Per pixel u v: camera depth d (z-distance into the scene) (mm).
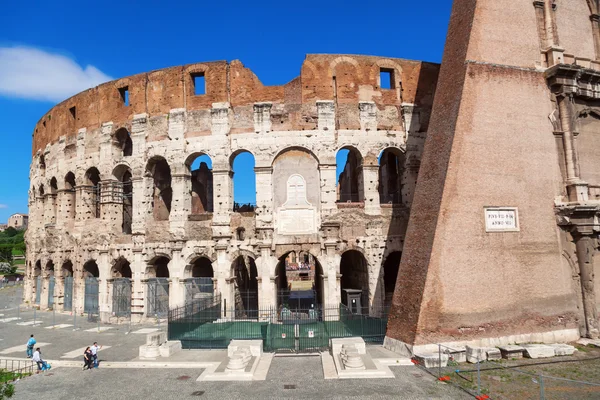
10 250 136500
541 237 30047
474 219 28531
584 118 34094
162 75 44875
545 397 19844
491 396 20047
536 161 30844
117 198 47000
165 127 43969
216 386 22516
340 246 41094
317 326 33594
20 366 28172
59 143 52906
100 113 48312
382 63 43875
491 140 29781
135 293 43438
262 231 41031
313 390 21438
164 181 49969
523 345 27422
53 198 55781
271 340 29734
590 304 30109
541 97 31891
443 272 27375
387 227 41719
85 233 47938
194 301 37094
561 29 34656
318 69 43000
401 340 27969
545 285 29594
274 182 41938
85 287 47938
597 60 34969
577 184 30859
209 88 43312
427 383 22078
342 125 42406
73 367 27359
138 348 31922
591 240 30688
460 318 27234
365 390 21234
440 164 29484
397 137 43062
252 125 42438
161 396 21250
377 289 40812
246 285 51500
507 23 32000
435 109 32188
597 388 20969
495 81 30625
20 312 52688
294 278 96938
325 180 41594
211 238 41812
